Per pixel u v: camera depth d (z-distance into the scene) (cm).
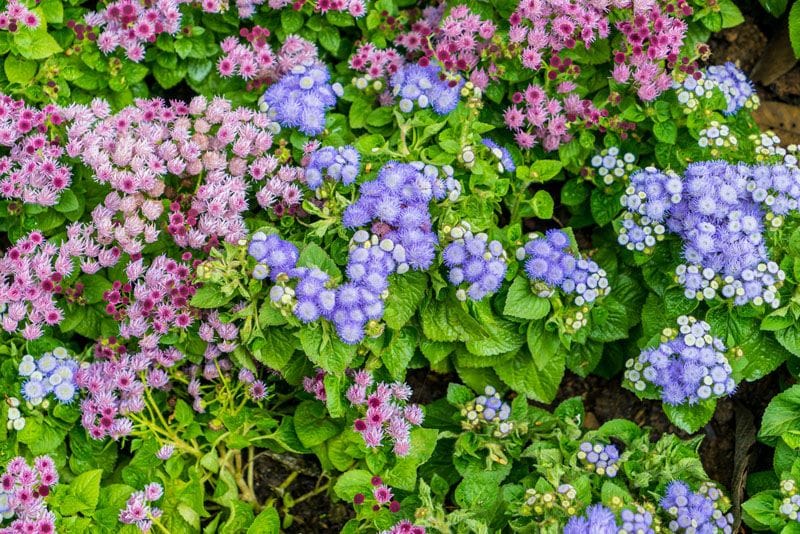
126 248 68
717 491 68
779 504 67
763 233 71
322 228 68
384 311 68
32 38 71
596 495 68
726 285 69
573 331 70
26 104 72
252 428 70
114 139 70
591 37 72
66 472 68
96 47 72
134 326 68
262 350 68
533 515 67
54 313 68
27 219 70
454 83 71
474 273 68
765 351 71
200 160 70
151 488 66
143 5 72
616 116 72
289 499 72
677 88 72
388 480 68
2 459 67
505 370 71
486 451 70
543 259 69
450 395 71
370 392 69
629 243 71
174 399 70
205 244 69
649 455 69
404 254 67
